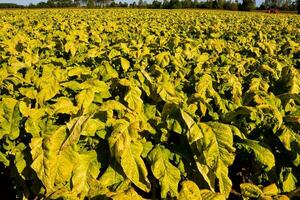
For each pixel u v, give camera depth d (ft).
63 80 13.89
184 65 18.34
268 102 12.07
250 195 8.20
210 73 15.96
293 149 10.23
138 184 8.86
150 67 16.93
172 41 22.59
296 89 13.92
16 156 9.92
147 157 9.93
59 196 7.89
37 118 10.41
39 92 11.53
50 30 35.50
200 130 9.18
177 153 9.95
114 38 28.53
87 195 8.32
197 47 22.35
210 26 39.09
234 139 10.61
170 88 12.04
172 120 10.09
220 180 8.87
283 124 10.64
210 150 8.98
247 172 12.75
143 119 10.49
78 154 8.89
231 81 14.11
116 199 7.30
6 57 18.66
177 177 9.41
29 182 11.96
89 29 35.06
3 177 13.65
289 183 10.61
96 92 11.88
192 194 7.35
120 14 80.07
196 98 11.89
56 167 8.68
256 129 11.37
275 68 17.47
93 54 18.76
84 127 8.93
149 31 35.32
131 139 9.05
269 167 9.94
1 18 58.95
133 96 11.32
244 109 10.96
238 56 21.47
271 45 24.23
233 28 40.98
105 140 9.89
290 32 38.11
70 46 21.21
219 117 12.32
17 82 13.99
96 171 9.41
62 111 10.54
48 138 8.82
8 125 10.52
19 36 25.55
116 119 10.34
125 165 8.82
